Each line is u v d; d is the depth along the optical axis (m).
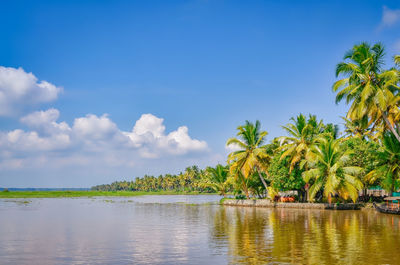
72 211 44.00
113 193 141.62
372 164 45.66
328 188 42.34
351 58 34.62
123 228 25.44
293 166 49.28
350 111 36.31
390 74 32.41
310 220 30.22
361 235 20.70
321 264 13.32
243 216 35.22
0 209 47.19
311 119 53.78
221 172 71.31
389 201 48.91
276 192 52.12
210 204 65.06
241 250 16.27
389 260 13.94
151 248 17.03
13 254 15.71
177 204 64.94
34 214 38.69
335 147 43.53
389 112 37.38
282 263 13.52
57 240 19.75
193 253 15.69
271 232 22.34
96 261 14.21
